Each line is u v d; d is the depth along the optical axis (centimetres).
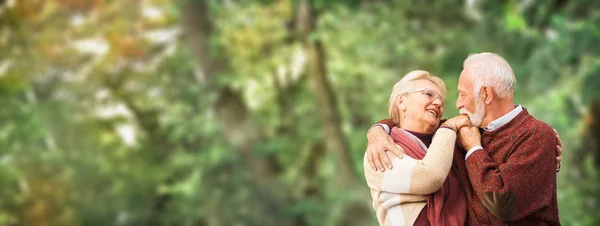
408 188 185
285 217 1343
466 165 187
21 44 1156
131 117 1365
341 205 1347
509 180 180
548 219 187
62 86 1245
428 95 195
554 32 911
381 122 202
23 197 1030
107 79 1338
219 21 1459
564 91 819
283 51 1513
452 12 1357
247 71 1491
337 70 1507
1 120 999
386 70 1545
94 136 1262
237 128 1413
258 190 1341
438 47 1433
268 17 1470
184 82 1409
